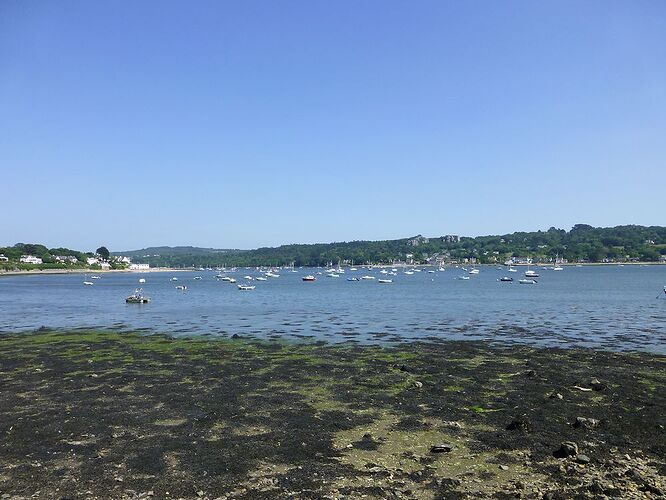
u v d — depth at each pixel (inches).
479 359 1282.0
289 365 1213.7
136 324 2113.7
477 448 657.0
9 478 571.8
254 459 622.8
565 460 611.8
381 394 936.9
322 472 581.9
